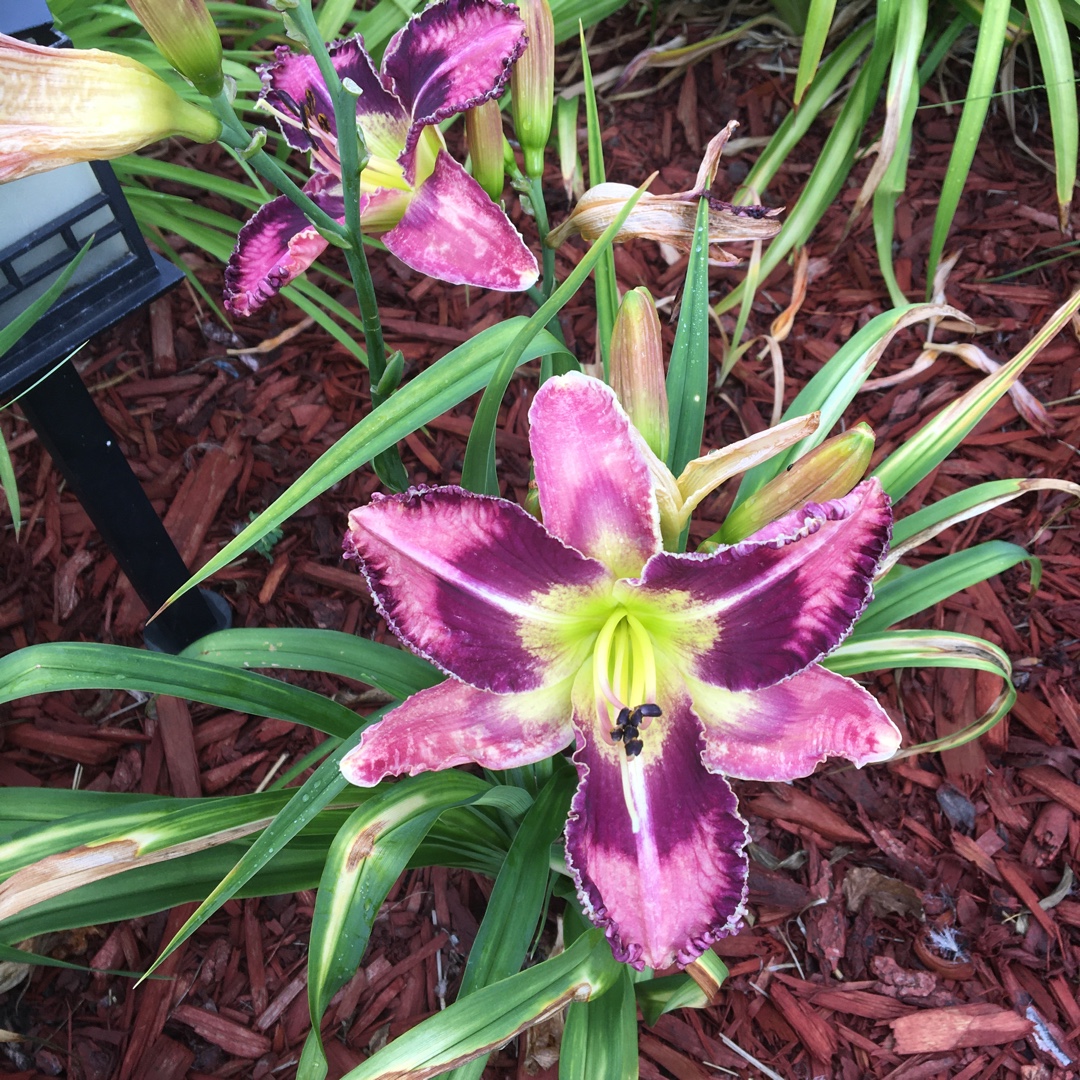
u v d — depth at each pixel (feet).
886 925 1.51
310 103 1.09
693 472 1.00
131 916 1.11
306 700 1.16
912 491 1.88
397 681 1.25
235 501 1.90
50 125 0.77
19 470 1.92
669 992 1.28
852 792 1.61
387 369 1.14
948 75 2.35
